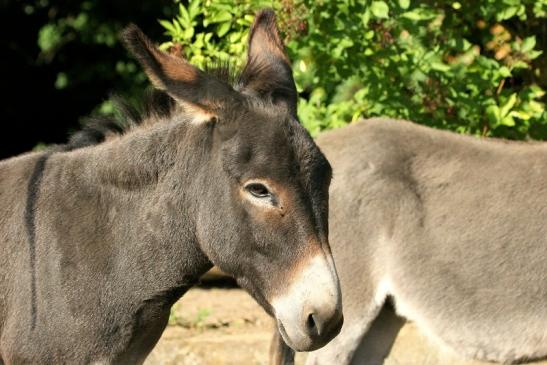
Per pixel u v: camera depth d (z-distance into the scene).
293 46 7.61
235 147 3.91
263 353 8.23
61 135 15.43
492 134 8.10
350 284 6.19
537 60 8.94
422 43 8.09
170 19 14.38
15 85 15.26
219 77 4.29
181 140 4.16
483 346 6.27
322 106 8.02
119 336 4.29
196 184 4.07
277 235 3.82
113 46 14.52
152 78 3.94
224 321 9.23
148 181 4.23
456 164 6.39
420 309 6.24
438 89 7.88
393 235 6.25
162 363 8.05
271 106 3.99
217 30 8.02
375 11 7.48
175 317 9.17
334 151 6.42
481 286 6.22
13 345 4.26
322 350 6.21
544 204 6.27
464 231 6.25
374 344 6.48
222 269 4.02
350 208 6.25
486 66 7.96
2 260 4.35
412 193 6.31
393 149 6.38
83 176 4.36
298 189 3.83
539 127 8.12
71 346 4.23
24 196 4.42
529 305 6.20
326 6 7.61
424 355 7.66
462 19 8.49
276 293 3.84
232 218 3.92
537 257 6.20
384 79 7.80
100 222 4.29
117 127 4.52
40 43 14.36
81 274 4.24
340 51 7.53
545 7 8.29
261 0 7.73
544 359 6.30
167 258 4.22
